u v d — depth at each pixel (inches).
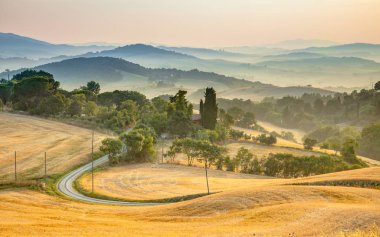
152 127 7234.3
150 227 1847.9
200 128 7431.1
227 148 6756.9
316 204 1966.0
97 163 5354.3
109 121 7682.1
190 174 4825.3
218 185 3998.5
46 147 5856.3
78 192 3939.5
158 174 4785.9
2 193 3634.4
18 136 6392.7
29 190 3848.4
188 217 2124.8
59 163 5113.2
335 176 3080.7
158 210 2470.5
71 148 5920.3
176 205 2541.8
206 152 5374.0
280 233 1502.2
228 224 1827.0
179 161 5757.9
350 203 2090.3
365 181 2738.7
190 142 5487.2
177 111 7426.2
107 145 5378.9
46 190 3922.2
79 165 5172.2
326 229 1517.0
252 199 2298.2
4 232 1587.1
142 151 5703.7
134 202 3464.6
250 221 1822.1
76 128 7337.6
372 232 1366.9
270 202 2224.4
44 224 1856.5
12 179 4242.1
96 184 4239.7
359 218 1624.0
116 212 2662.4
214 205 2304.4
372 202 2102.6
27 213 2444.6
